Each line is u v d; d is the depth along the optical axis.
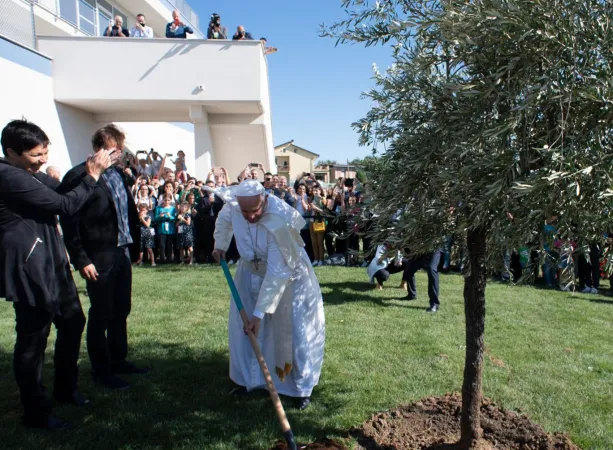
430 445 2.96
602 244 2.11
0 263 2.86
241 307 3.18
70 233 3.40
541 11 1.86
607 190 1.73
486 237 2.50
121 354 4.07
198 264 10.06
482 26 1.95
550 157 1.80
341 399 3.61
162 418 3.32
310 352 3.56
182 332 5.23
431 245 2.49
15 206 2.88
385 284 8.04
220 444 2.99
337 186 9.95
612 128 1.96
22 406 3.44
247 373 3.69
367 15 2.64
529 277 2.14
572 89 1.81
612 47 1.85
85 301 6.63
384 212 2.46
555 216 1.95
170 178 10.60
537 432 3.07
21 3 11.19
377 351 4.64
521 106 1.79
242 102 12.54
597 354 4.68
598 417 3.35
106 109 13.38
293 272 3.48
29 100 11.17
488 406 3.42
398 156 2.45
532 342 5.03
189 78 12.36
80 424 3.22
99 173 3.23
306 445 2.98
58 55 12.11
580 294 7.67
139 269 9.38
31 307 2.96
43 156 3.03
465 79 2.28
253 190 3.10
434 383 3.89
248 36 12.98
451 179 2.05
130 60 12.24
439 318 5.93
